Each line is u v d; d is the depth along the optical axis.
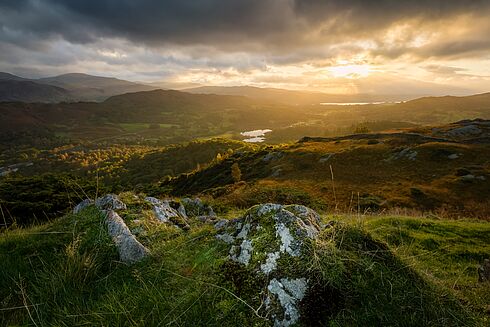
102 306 3.15
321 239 3.57
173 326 2.81
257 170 70.44
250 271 3.32
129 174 132.12
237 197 38.53
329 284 3.09
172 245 4.31
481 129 80.19
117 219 5.03
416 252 7.93
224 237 4.09
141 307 3.07
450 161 54.34
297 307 2.96
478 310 3.38
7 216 17.66
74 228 4.91
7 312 3.39
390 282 3.14
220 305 2.96
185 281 3.38
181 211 7.64
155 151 173.00
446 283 4.07
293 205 4.27
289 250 3.43
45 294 3.55
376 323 2.82
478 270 6.05
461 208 36.91
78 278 3.79
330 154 66.19
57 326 2.97
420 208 38.12
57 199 20.50
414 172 52.41
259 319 2.83
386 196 42.84
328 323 2.86
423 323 2.83
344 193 45.66
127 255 4.20
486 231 11.70
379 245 3.72
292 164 66.31
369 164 59.16
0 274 4.07
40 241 4.86
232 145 155.00
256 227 3.90
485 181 44.03
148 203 6.18
